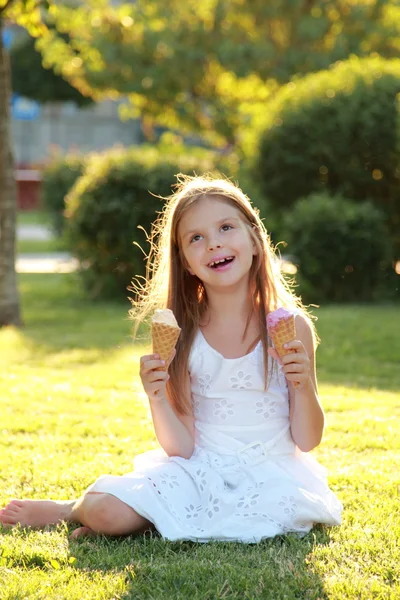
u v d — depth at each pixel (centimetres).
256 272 372
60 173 1938
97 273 1278
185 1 2292
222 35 2255
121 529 335
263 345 362
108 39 2266
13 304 1042
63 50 2344
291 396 361
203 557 317
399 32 2244
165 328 334
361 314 1008
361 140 1225
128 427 534
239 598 281
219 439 360
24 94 4038
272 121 1282
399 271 1252
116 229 1226
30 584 293
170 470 346
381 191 1252
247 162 1345
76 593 285
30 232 2688
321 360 781
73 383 680
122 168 1228
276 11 2220
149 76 2238
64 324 1048
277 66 2188
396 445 494
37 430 533
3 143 1024
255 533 334
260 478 347
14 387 662
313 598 282
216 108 2292
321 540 335
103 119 5244
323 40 2264
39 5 958
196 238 362
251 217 371
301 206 1180
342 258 1148
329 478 421
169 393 368
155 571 302
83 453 473
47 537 339
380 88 1236
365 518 361
